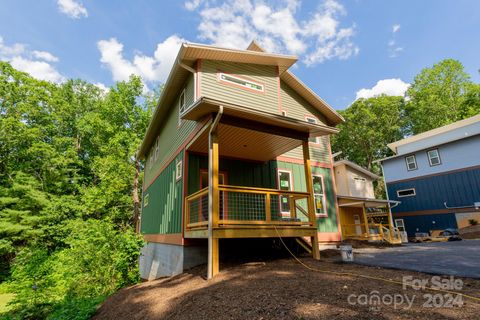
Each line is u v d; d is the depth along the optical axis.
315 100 12.12
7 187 16.91
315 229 7.04
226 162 9.28
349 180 17.08
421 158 18.95
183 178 8.16
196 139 7.39
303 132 7.61
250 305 3.51
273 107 9.73
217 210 5.82
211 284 4.92
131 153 20.11
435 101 27.39
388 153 31.52
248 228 6.12
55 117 21.20
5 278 13.76
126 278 9.22
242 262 6.65
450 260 5.64
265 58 9.64
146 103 23.19
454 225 16.58
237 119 6.53
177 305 4.20
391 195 20.34
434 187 17.92
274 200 9.80
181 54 8.13
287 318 2.98
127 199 19.94
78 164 22.42
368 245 10.77
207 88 8.37
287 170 10.52
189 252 7.41
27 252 9.16
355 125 30.33
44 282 8.20
